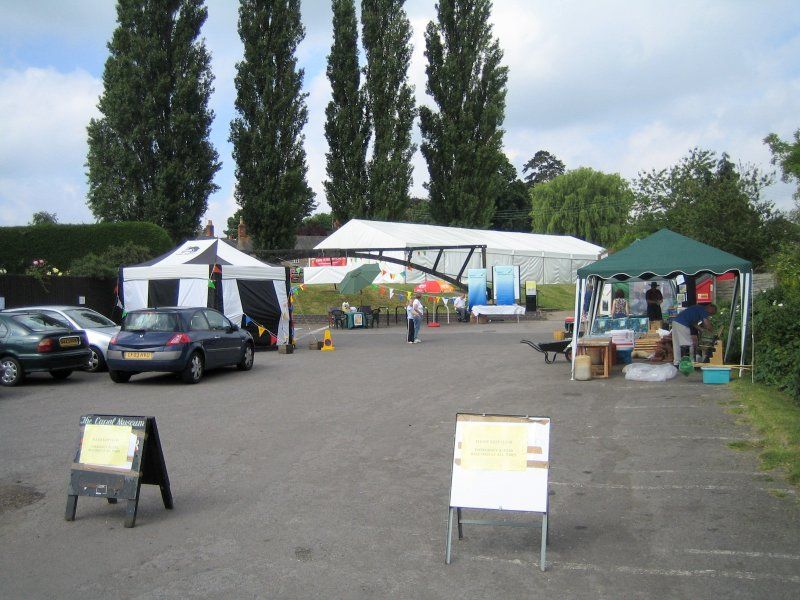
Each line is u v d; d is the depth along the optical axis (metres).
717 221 24.67
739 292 15.95
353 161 46.53
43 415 11.96
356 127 46.81
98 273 27.08
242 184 43.22
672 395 12.56
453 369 17.48
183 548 5.95
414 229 43.50
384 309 39.62
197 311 16.58
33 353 15.27
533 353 20.88
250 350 18.28
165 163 39.34
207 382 15.93
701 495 7.05
